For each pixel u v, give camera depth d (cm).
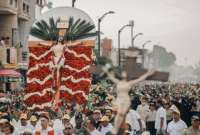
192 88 7012
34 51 2491
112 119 1753
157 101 2469
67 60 2475
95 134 1600
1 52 4794
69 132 1666
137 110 2361
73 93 2478
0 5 5353
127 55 1000
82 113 2283
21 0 5984
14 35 5678
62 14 2458
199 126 1611
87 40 2459
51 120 1997
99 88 3444
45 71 2494
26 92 2522
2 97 2873
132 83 988
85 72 2467
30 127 1841
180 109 2575
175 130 1778
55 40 2467
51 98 2495
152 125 2345
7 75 4259
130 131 1764
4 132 1634
